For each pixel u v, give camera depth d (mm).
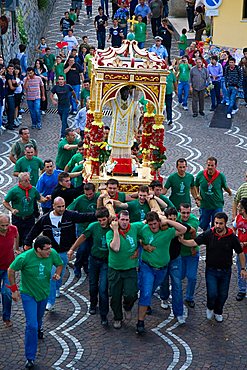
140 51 19844
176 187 19703
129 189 19766
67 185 18984
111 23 51906
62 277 17188
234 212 18969
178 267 16141
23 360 14664
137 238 15656
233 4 41406
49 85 39344
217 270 15898
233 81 34250
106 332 15805
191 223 16625
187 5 47875
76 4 52719
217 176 19734
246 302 17266
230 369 14484
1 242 15453
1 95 31125
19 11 41594
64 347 15164
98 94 19234
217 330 15992
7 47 36938
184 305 17078
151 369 14422
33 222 19188
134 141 21781
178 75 36000
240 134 32188
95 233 16047
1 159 28062
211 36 43156
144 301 15469
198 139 31297
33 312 14328
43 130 32344
